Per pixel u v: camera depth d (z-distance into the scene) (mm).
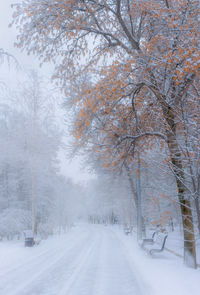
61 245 13344
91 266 7273
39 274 6277
